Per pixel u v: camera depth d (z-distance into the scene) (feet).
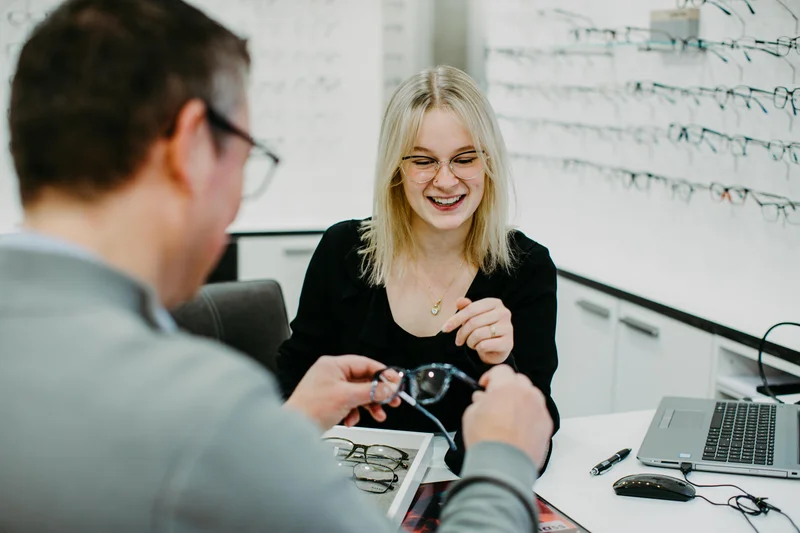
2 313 1.83
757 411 5.42
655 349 8.21
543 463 4.75
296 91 12.48
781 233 7.22
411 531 4.04
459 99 5.28
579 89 10.00
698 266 8.25
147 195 2.06
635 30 8.95
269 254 11.78
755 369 7.42
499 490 2.30
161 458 1.72
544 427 2.68
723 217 7.89
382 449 4.79
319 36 12.43
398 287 5.75
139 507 1.71
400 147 5.33
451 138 5.24
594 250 9.95
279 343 6.48
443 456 5.03
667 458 4.80
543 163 10.91
